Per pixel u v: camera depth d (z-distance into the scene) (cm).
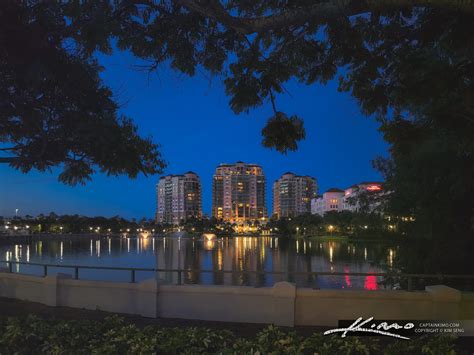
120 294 1034
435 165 1162
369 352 567
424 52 696
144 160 789
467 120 687
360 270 5294
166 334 592
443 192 1238
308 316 900
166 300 977
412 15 663
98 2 625
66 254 10088
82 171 764
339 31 688
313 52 733
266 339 558
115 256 9319
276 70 744
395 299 885
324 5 446
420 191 1267
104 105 758
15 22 588
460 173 1096
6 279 1236
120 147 729
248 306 931
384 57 717
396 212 1404
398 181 1352
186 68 761
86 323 656
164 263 7481
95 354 513
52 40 649
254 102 748
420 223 1333
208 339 557
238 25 484
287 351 524
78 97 732
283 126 713
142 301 987
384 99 728
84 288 1073
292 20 463
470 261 1279
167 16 725
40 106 728
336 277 4438
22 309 1055
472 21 571
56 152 752
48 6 612
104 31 611
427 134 728
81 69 701
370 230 1623
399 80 710
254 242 16162
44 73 634
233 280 4397
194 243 16500
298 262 6869
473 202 1224
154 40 730
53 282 1094
